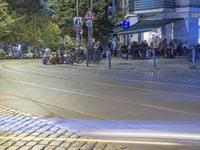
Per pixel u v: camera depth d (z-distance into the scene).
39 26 67.12
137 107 12.45
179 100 13.74
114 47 51.19
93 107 12.55
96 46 43.91
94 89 16.94
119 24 56.31
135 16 47.56
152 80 20.55
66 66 33.09
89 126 9.81
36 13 67.75
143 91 16.17
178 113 11.40
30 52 61.59
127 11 52.97
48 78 22.09
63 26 59.50
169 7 43.75
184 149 7.71
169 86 17.86
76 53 37.47
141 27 44.41
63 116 11.15
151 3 45.22
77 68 30.34
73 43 61.78
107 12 58.72
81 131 9.25
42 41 65.62
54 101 13.82
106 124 10.05
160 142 8.23
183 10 42.94
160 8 44.06
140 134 8.95
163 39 42.78
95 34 57.03
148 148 7.78
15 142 8.10
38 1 69.00
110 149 7.62
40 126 9.69
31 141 8.19
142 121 10.37
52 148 7.65
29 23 65.00
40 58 58.75
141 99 14.04
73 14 55.78
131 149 7.69
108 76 23.09
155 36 46.34
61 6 57.38
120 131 9.25
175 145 8.00
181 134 8.90
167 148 7.78
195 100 13.74
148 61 36.72
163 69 26.92
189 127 9.59
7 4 59.81
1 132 9.04
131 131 9.24
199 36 43.09
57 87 17.69
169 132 9.11
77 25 37.72
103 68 29.44
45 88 17.36
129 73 24.70
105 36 57.78
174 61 35.31
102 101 13.68
